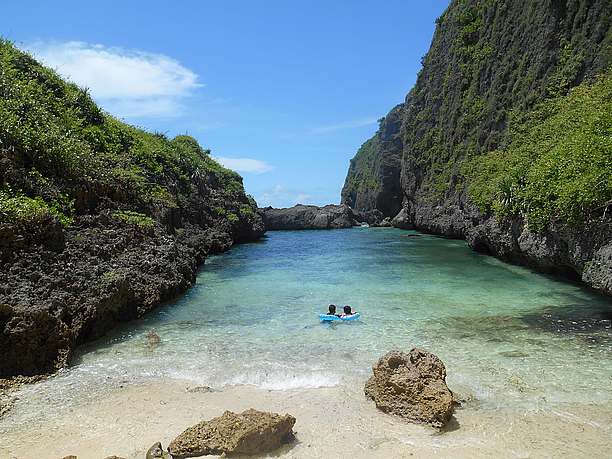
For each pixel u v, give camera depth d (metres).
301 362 9.77
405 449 6.59
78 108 20.66
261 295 15.63
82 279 11.48
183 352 10.43
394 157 58.12
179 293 15.70
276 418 6.78
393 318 12.72
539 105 26.91
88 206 15.46
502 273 19.20
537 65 28.52
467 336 11.16
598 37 24.30
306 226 55.12
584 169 13.91
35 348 9.34
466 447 6.62
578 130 16.70
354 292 15.90
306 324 12.32
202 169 34.34
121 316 12.52
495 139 32.25
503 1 35.22
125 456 6.47
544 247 16.81
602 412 7.46
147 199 19.84
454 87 40.97
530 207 17.44
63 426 7.29
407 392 7.56
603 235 13.08
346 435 7.00
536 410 7.57
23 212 11.21
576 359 9.61
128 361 9.95
